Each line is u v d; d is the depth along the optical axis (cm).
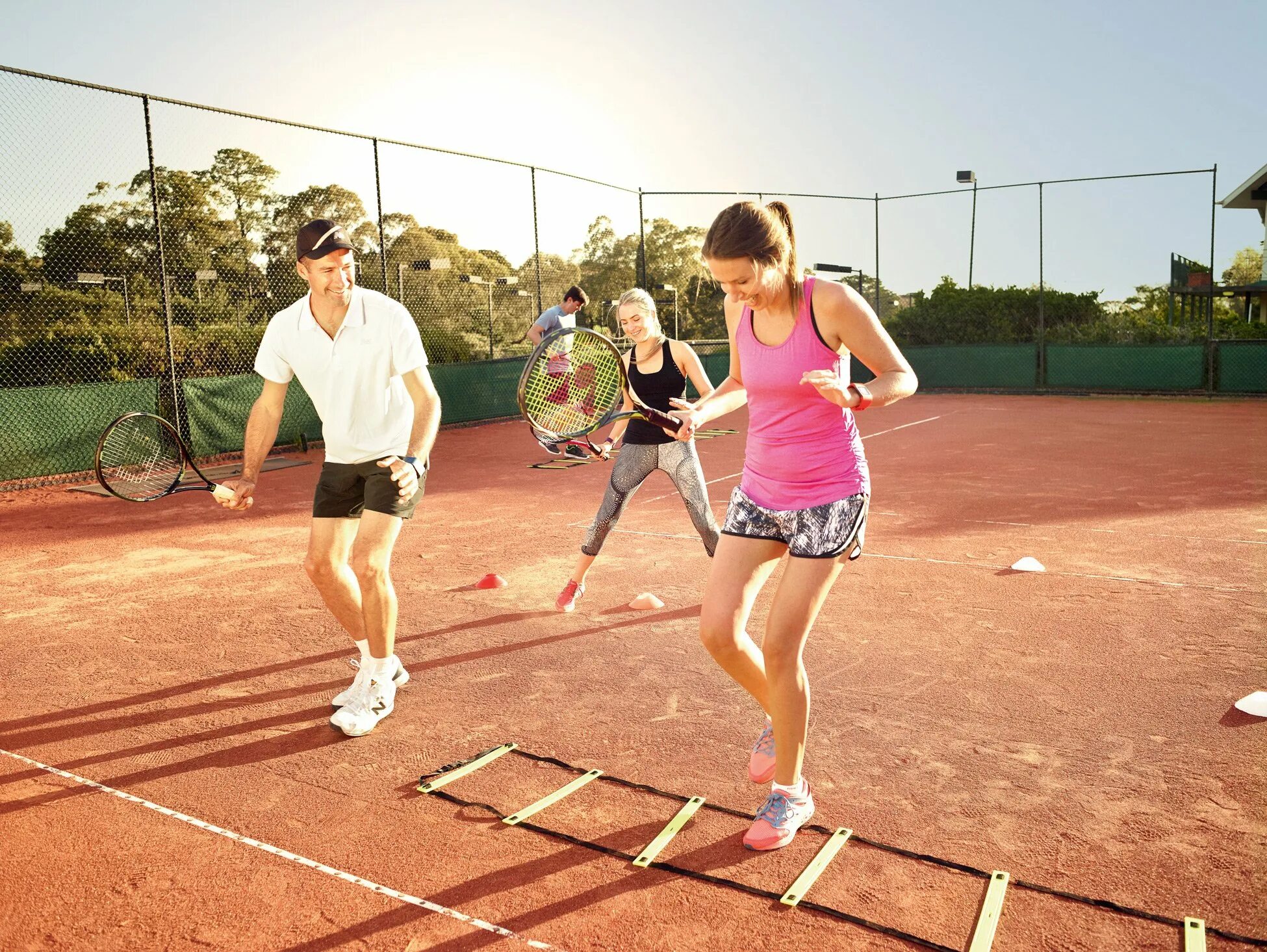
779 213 261
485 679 414
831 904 246
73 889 261
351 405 354
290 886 260
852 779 315
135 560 659
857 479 263
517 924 240
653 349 485
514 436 1424
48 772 333
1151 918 235
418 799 308
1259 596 509
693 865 265
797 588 261
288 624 499
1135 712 363
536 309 1584
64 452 1052
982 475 952
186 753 347
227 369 1811
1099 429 1334
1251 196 2627
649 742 348
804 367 255
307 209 2697
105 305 2028
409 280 2562
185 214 2453
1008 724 356
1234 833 276
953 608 502
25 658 452
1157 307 2439
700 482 496
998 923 235
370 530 357
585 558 504
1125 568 573
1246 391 1772
